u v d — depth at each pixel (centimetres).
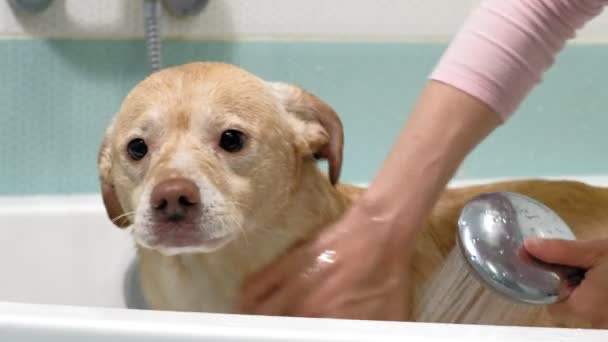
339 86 162
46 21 147
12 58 147
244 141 92
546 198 114
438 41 164
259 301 98
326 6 158
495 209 77
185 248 86
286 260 96
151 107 92
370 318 86
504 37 86
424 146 86
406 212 86
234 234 89
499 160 172
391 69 163
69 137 152
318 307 88
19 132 149
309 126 101
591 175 176
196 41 152
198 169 87
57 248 139
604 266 76
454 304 87
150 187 85
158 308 109
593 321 78
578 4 88
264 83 100
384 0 160
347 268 87
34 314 61
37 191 151
